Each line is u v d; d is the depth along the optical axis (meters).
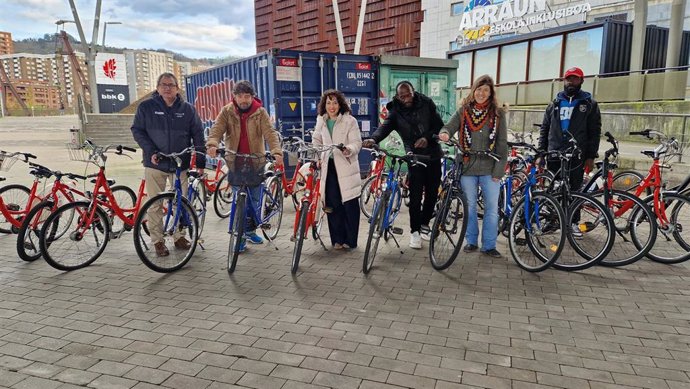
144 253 4.36
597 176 5.29
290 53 8.20
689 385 2.62
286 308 3.67
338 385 2.64
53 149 17.11
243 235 4.71
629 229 4.62
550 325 3.34
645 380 2.67
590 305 3.67
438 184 5.14
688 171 7.53
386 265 4.66
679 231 4.56
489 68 17.64
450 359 2.91
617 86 13.60
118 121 20.20
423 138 4.95
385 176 5.68
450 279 4.26
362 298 3.85
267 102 8.46
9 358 2.95
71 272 4.50
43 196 5.27
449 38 27.25
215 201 6.73
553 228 4.47
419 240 5.21
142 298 3.88
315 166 4.92
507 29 23.28
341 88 8.73
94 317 3.53
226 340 3.16
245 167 4.53
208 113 11.34
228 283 4.21
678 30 13.62
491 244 4.87
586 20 20.09
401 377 2.71
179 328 3.34
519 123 14.63
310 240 5.59
